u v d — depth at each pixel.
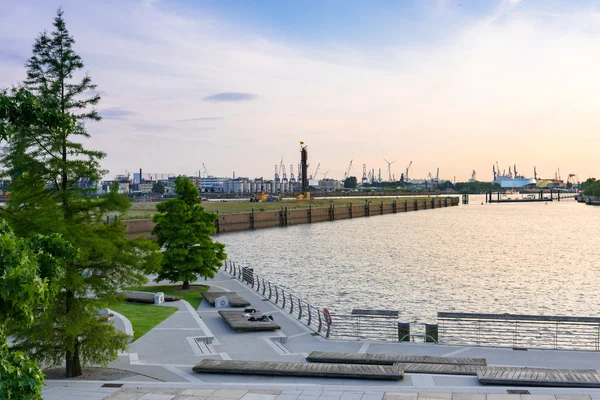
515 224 186.62
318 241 127.25
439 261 90.31
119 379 23.89
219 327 34.75
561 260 92.25
